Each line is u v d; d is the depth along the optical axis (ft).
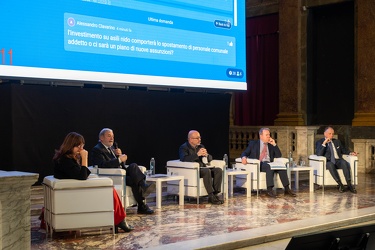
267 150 29.01
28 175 12.87
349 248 10.41
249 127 46.47
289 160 30.27
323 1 45.91
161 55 29.45
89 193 18.57
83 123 28.04
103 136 23.30
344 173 29.94
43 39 25.02
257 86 51.42
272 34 50.11
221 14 32.45
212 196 25.61
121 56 27.81
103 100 28.84
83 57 26.37
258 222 21.15
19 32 24.25
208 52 31.68
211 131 33.99
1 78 23.88
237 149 47.88
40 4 24.91
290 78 47.62
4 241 12.37
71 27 25.98
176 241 17.98
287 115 47.67
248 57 52.13
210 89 31.96
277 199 27.20
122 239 18.35
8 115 25.66
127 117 29.91
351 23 45.88
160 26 29.40
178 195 26.04
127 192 22.43
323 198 27.58
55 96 26.89
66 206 18.35
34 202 24.07
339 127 45.93
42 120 26.45
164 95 31.58
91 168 22.30
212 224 20.75
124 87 30.35
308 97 47.60
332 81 47.24
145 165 30.81
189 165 25.25
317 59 48.21
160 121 31.42
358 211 23.52
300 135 40.60
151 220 21.61
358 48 43.45
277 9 49.16
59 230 18.31
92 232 19.51
